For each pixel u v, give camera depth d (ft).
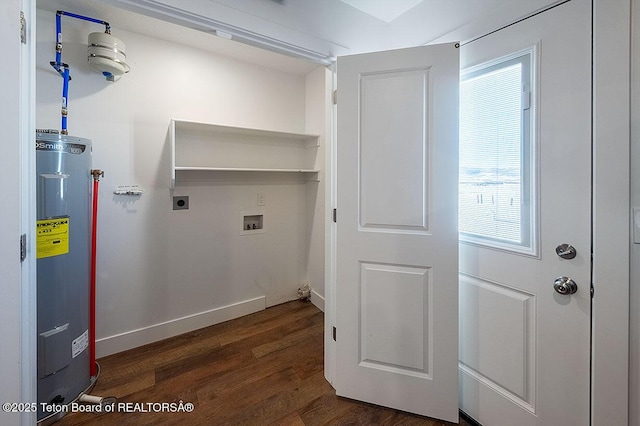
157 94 7.06
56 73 5.81
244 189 8.65
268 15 4.53
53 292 4.77
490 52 4.30
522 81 3.96
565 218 3.60
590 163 3.37
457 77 4.36
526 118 3.94
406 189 4.70
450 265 4.53
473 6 4.49
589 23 3.33
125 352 6.78
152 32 6.73
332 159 5.45
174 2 3.79
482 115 4.49
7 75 2.67
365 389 5.15
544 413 3.87
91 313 5.64
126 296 6.91
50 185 4.67
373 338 5.06
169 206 7.43
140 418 4.85
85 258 5.34
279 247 9.42
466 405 4.84
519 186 4.06
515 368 4.15
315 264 9.43
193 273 7.87
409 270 4.79
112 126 6.53
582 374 3.52
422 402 4.84
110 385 5.62
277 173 9.25
